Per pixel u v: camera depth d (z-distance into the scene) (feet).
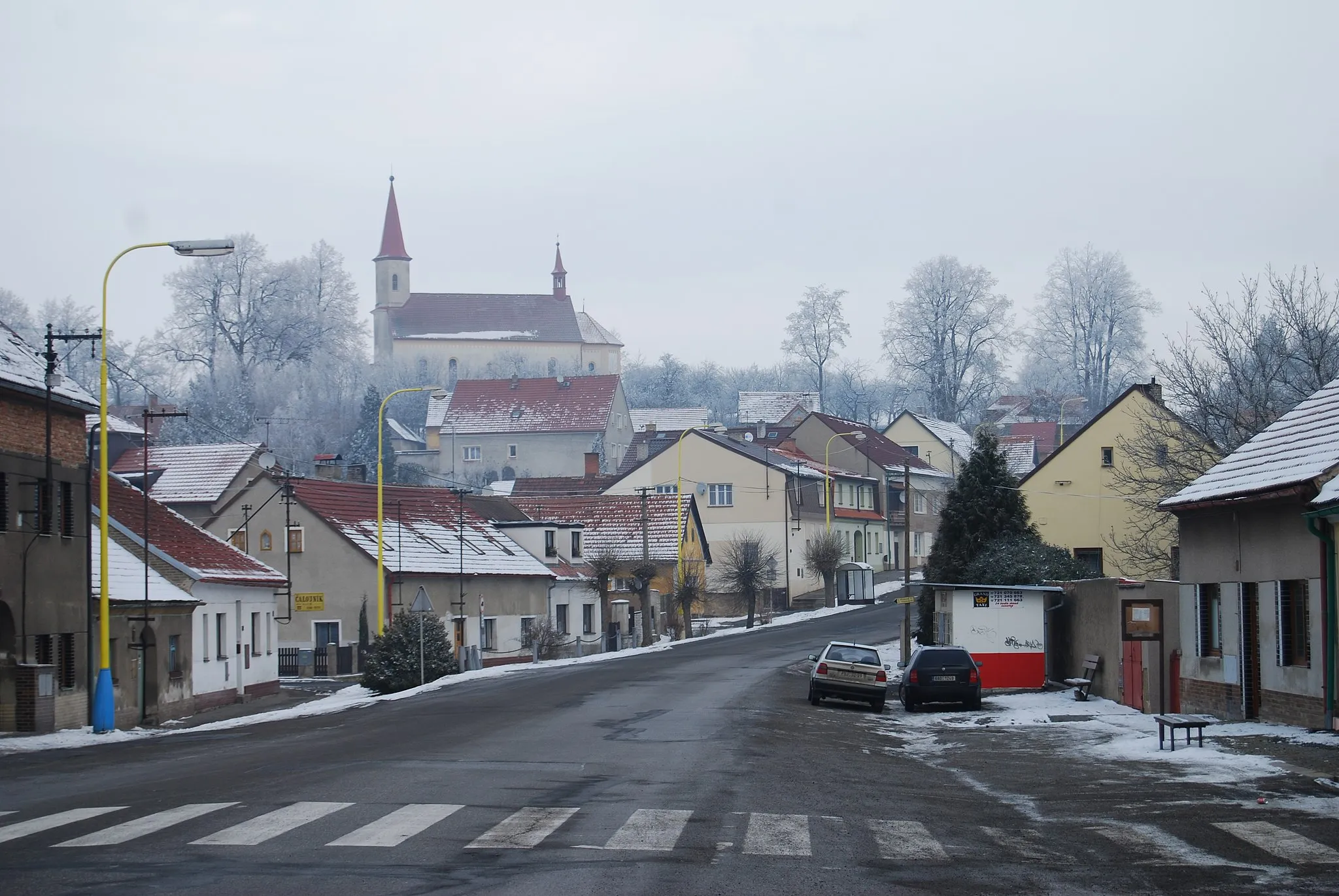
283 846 41.78
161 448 256.93
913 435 415.85
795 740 81.92
